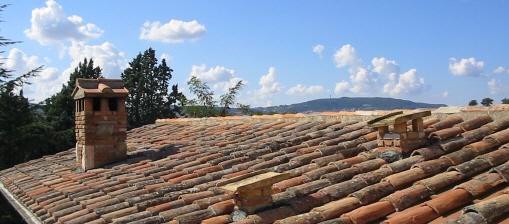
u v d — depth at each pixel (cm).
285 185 556
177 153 963
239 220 476
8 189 1102
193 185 667
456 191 430
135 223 518
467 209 366
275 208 492
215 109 3225
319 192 511
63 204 720
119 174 871
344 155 652
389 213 435
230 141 970
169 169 816
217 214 514
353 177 545
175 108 4562
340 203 462
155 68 4556
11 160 2864
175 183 699
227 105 3247
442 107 747
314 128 898
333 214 446
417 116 611
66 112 3475
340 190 506
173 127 1482
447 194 426
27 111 2911
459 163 527
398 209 436
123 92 1034
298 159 661
